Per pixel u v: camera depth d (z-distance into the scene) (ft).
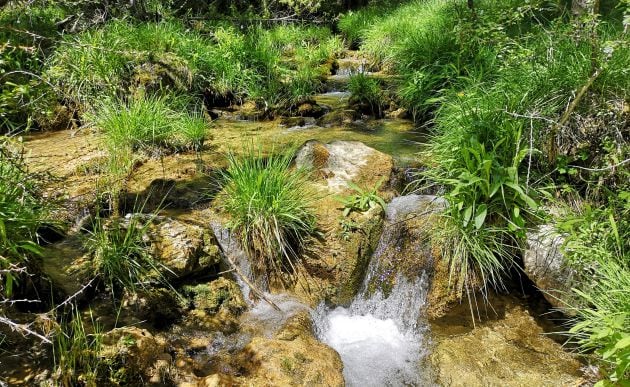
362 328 12.14
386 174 15.31
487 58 20.71
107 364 8.30
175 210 14.06
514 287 12.37
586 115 13.07
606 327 8.27
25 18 22.03
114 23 25.89
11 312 9.26
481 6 23.65
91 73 21.01
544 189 12.62
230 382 8.85
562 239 11.35
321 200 13.75
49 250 11.35
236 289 11.93
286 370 9.28
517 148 11.99
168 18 31.45
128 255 10.95
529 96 13.89
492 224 12.22
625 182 11.32
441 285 12.10
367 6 51.34
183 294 11.29
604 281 9.45
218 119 24.26
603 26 17.31
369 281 12.95
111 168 15.84
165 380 8.88
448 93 19.06
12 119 18.57
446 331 11.65
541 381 9.86
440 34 24.98
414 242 12.75
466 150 12.23
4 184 10.02
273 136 20.77
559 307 11.09
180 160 17.49
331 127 22.26
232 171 13.98
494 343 11.03
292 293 12.25
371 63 33.58
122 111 17.92
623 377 8.10
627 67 13.21
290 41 39.75
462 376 10.23
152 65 23.17
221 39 30.91
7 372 8.13
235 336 10.77
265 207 12.53
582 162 12.80
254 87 26.99
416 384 10.26
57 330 8.61
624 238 10.74
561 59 14.39
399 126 22.06
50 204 11.91
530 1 15.71
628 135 12.44
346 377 10.32
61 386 8.02
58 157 17.11
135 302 10.55
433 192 15.08
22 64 19.70
